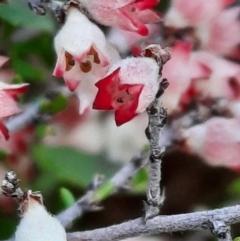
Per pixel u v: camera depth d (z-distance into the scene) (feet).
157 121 0.58
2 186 0.58
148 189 0.59
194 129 0.66
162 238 0.72
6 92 0.62
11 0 0.69
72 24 0.62
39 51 0.72
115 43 0.66
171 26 0.67
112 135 0.70
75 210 0.64
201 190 0.75
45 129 0.70
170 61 0.66
